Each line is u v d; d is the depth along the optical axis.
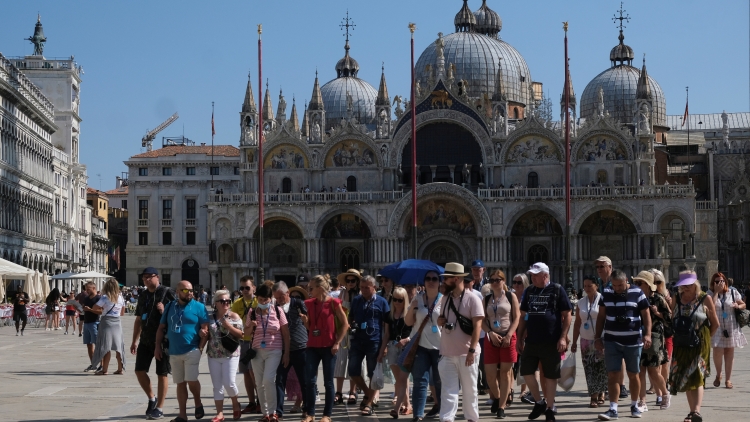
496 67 146.88
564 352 28.55
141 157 161.38
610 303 29.03
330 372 28.95
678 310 28.39
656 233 122.19
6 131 104.62
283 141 131.62
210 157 159.75
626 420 28.89
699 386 27.64
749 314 36.72
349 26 165.62
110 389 36.78
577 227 123.56
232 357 29.41
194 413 30.95
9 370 44.03
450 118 129.88
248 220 128.25
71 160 147.00
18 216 110.75
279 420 29.62
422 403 28.44
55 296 79.44
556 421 29.11
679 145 163.38
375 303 31.25
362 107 158.75
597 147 127.00
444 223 127.81
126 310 124.06
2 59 104.44
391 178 130.38
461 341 26.67
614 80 157.38
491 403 32.75
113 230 198.25
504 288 29.72
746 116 188.62
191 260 159.75
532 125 128.12
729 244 155.38
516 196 124.50
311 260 127.38
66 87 146.62
